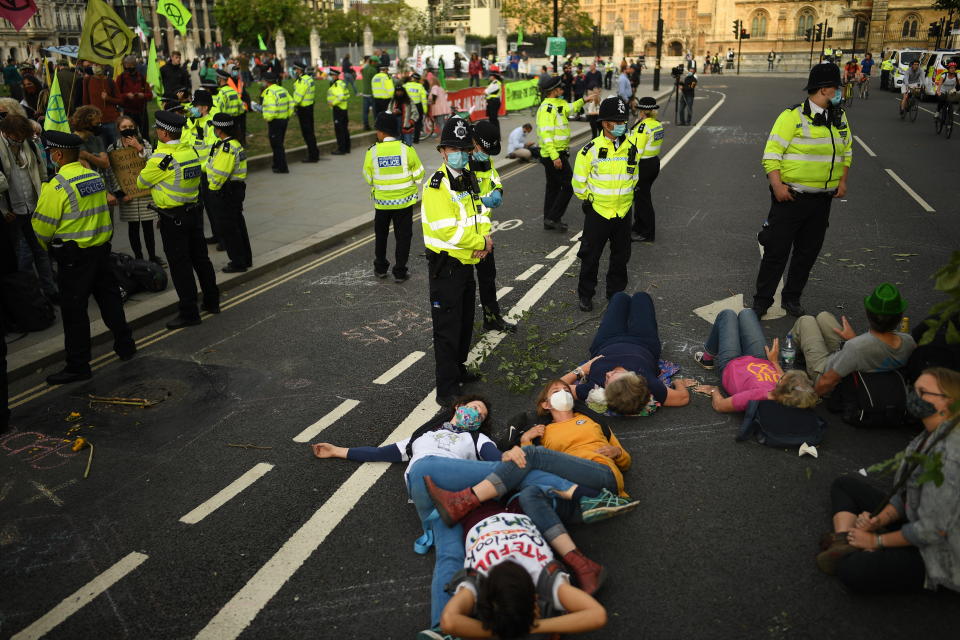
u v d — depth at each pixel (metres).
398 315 7.46
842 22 74.12
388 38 61.00
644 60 68.56
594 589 3.48
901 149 17.50
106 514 4.38
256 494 4.54
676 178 14.49
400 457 4.77
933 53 29.97
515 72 44.09
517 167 16.45
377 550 4.03
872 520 3.69
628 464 4.54
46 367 6.37
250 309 7.72
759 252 9.33
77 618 3.60
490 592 2.95
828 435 5.01
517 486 4.00
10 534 4.22
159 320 7.45
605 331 5.79
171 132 6.73
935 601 3.56
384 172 8.04
